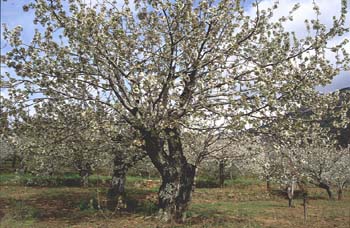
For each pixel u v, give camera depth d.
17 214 14.95
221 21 12.62
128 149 15.18
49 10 11.62
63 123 14.16
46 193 23.14
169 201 13.51
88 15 11.32
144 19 12.52
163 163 13.76
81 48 11.87
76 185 29.14
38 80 12.50
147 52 12.30
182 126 13.22
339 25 12.50
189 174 14.13
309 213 17.84
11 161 47.81
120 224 12.88
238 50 13.05
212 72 12.09
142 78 10.98
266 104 11.86
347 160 29.38
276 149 13.26
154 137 13.16
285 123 12.30
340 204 22.86
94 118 12.98
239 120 11.19
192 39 12.41
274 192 29.98
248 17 13.09
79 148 16.02
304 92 12.61
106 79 12.86
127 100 12.91
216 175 40.53
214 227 12.52
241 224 13.30
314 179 28.42
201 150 15.73
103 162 23.14
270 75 12.37
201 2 12.02
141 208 16.11
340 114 12.73
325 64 12.54
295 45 12.89
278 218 15.81
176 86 12.17
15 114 12.86
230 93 12.17
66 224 13.14
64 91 13.27
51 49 12.52
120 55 12.10
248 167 34.53
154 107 12.39
